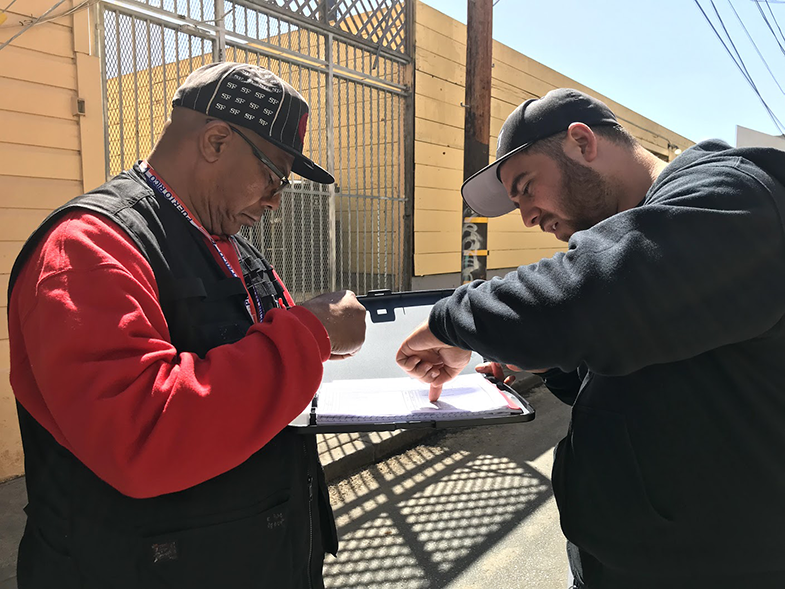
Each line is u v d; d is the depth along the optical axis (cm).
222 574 96
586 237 85
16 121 288
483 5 500
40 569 97
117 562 92
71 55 305
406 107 582
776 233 79
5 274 293
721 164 86
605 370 84
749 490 87
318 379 92
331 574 247
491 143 708
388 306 149
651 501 93
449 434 421
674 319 77
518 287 87
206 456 82
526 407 115
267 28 430
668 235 78
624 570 97
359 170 582
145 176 106
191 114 105
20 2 284
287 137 108
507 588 238
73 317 79
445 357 118
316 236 505
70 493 94
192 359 86
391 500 316
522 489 330
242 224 116
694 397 88
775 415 86
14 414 306
